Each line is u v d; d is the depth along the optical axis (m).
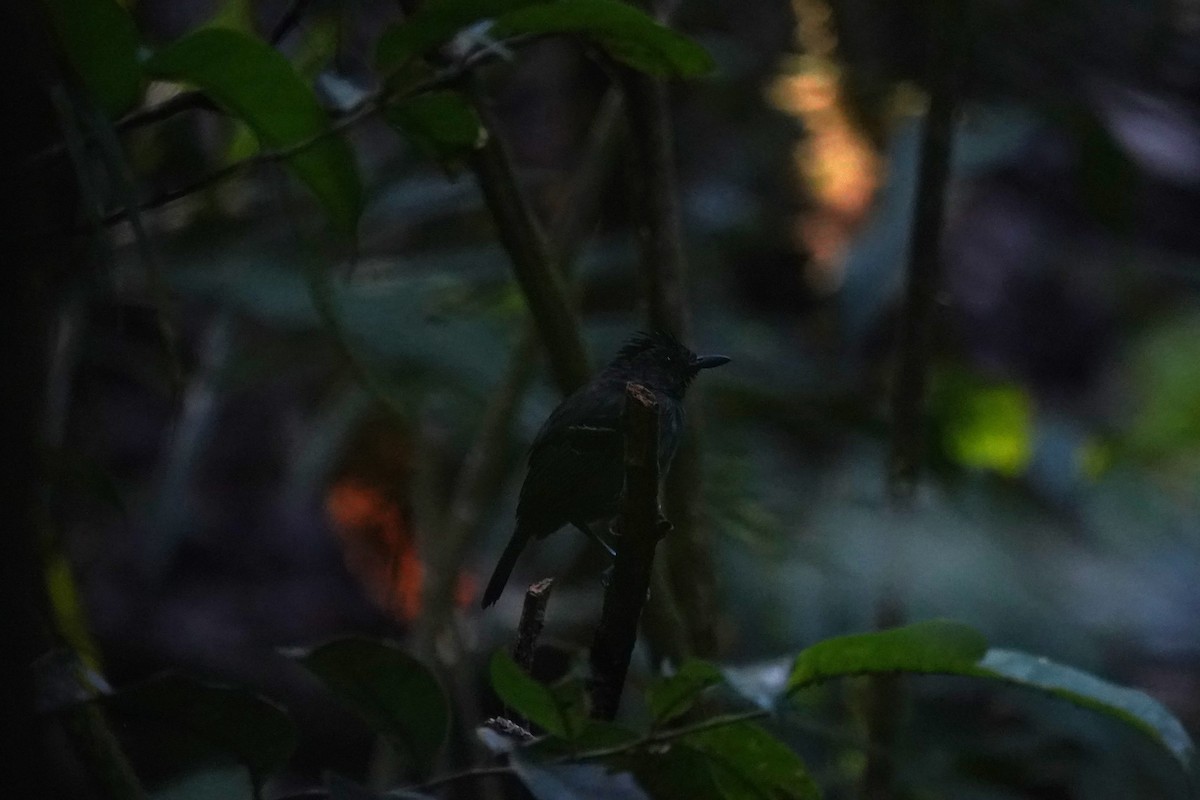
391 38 4.12
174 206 7.53
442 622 6.47
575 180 7.48
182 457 7.43
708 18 9.82
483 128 4.43
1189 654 9.50
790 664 3.48
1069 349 11.11
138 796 3.48
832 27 9.06
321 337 7.23
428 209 7.87
